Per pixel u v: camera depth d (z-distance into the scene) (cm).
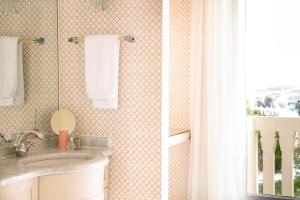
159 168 258
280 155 384
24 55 248
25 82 248
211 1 336
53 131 272
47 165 221
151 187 260
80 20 273
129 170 265
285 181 363
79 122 276
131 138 264
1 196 175
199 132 341
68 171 207
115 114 267
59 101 280
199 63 341
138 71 262
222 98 330
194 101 344
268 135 369
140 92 262
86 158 247
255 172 379
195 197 340
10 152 232
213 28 334
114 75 257
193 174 341
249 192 375
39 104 260
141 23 260
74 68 274
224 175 333
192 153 344
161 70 256
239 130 335
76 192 212
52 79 272
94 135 273
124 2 263
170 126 373
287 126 362
